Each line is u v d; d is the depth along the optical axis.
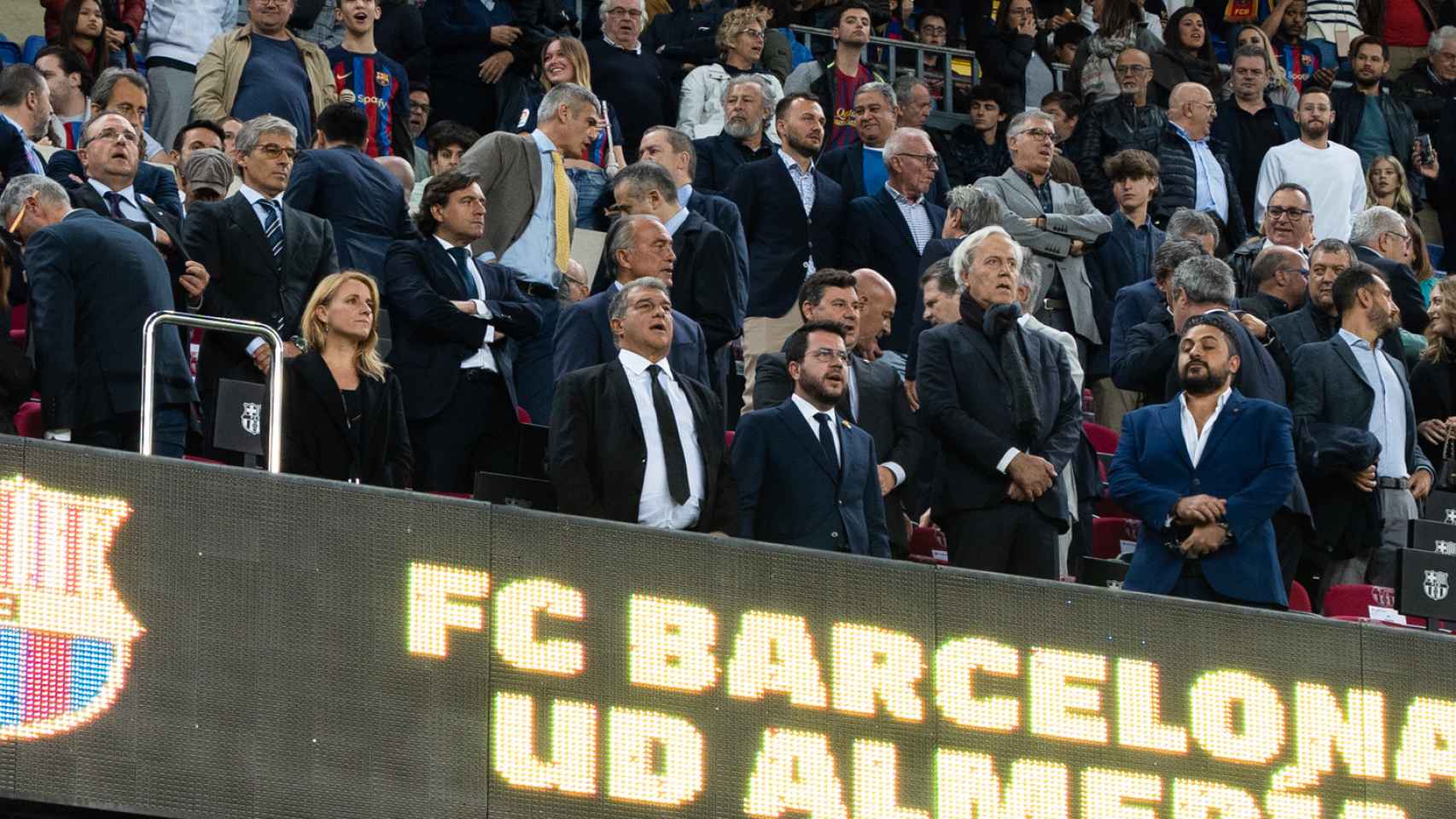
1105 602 30.78
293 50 52.47
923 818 29.39
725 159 52.31
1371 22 71.06
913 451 39.19
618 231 39.12
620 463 33.38
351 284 34.53
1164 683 30.91
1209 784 30.94
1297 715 31.53
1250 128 62.31
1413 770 31.98
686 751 28.39
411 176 48.38
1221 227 57.88
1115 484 36.34
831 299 39.53
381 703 27.06
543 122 45.62
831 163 52.78
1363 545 40.84
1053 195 51.81
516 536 28.02
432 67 58.03
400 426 35.00
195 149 46.69
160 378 35.47
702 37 59.62
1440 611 34.09
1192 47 62.75
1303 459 40.66
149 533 26.31
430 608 27.45
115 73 47.16
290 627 26.78
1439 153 66.19
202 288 38.19
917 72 66.75
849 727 29.20
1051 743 30.19
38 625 25.66
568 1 62.41
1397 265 49.62
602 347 38.09
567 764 27.78
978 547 36.84
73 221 35.47
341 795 26.73
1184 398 36.44
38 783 25.44
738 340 48.72
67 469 26.06
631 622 28.36
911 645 29.69
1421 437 44.34
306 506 27.06
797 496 34.91
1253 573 35.38
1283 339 43.44
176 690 26.19
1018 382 37.38
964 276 38.28
